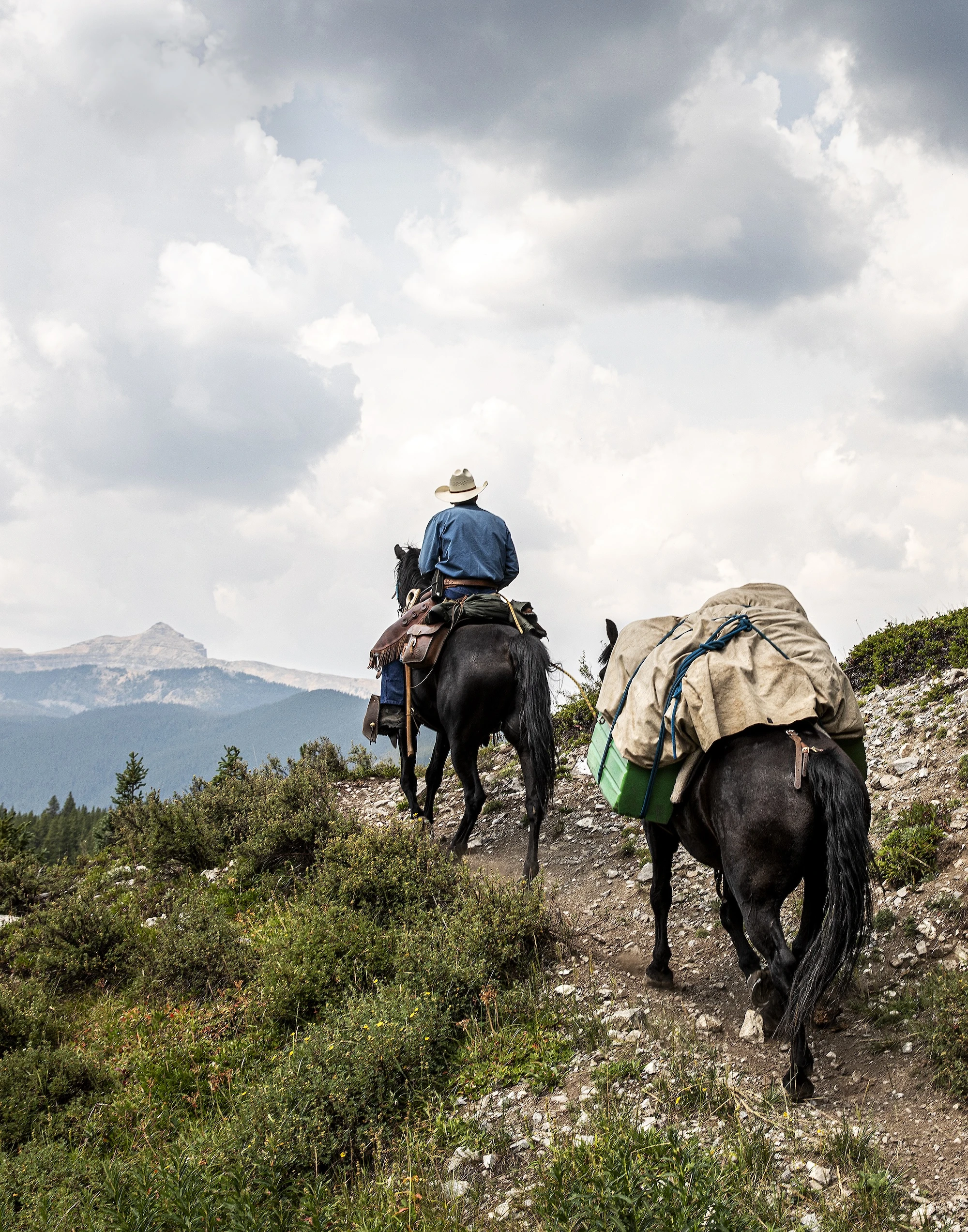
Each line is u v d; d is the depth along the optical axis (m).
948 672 9.52
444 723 8.01
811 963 3.87
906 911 5.82
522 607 8.19
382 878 7.13
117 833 11.52
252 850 8.74
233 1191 4.11
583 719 12.27
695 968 6.03
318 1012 5.85
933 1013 4.71
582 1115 4.41
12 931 8.09
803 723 4.54
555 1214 3.62
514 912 6.25
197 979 6.58
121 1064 5.62
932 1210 3.56
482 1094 4.81
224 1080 5.37
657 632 5.89
